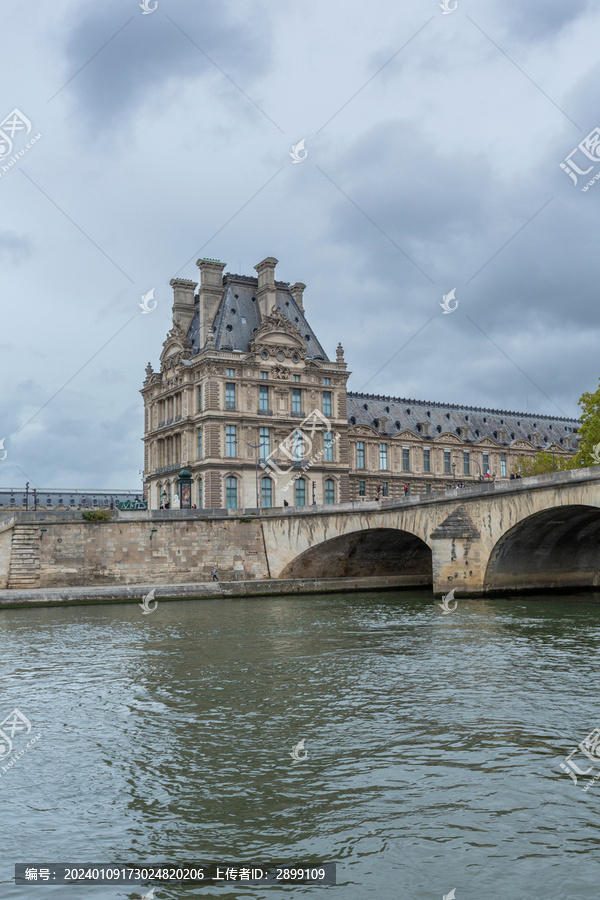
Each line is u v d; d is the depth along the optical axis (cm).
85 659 3619
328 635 4256
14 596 5988
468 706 2619
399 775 2003
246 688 2975
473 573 6056
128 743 2316
